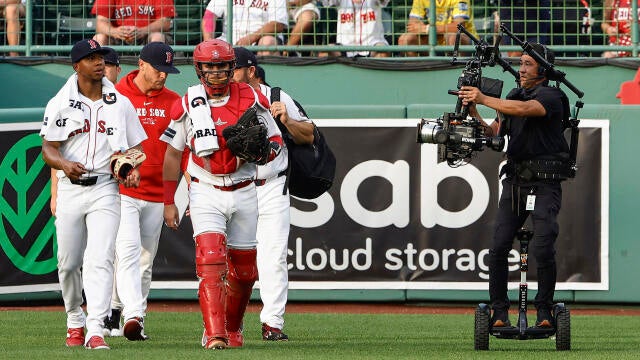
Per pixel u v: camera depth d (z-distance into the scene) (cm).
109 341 3061
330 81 4709
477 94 2739
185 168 2922
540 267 2820
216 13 4756
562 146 2808
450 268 4159
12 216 4050
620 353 2770
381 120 4153
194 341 3072
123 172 2697
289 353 2678
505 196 2847
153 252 3244
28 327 3472
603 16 4728
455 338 3262
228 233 2741
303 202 4178
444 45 4797
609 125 4122
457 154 2789
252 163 2697
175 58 4675
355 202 4169
